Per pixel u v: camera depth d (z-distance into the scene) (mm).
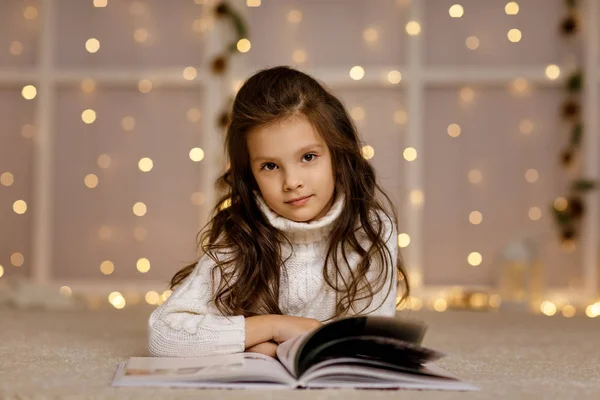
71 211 3500
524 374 1207
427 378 1009
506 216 3396
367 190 1384
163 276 3480
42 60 3469
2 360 1305
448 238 3410
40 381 1067
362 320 1019
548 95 3389
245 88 1324
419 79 3375
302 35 3436
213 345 1199
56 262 3502
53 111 3488
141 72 3461
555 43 3377
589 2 3348
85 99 3502
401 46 3410
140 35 3482
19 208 3494
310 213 1279
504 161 3398
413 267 3357
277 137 1243
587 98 3342
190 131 3479
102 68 3482
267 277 1346
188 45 3469
